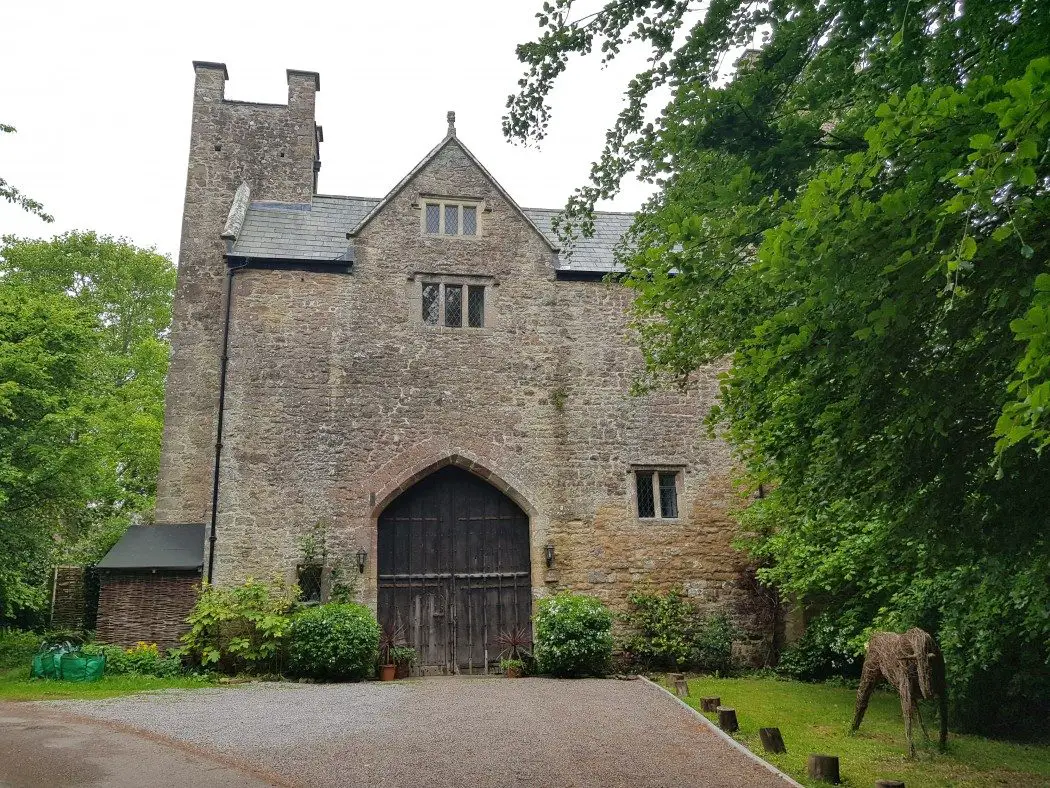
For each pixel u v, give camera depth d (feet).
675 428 48.91
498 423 47.14
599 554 46.42
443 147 50.90
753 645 46.19
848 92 19.48
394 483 45.09
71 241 79.15
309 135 55.31
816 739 26.43
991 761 23.80
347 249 48.55
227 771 20.84
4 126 41.57
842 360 16.89
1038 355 10.44
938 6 16.56
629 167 22.65
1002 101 10.85
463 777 20.94
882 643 26.86
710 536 47.67
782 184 19.72
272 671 40.47
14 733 24.89
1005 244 14.49
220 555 42.57
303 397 45.39
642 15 20.13
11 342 47.19
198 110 54.29
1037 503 17.58
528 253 50.01
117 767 21.06
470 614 45.34
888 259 14.17
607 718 28.37
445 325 48.19
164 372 77.10
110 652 39.29
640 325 28.48
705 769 22.02
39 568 56.08
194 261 50.47
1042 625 20.26
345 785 20.04
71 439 49.26
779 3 19.03
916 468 18.25
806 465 21.26
